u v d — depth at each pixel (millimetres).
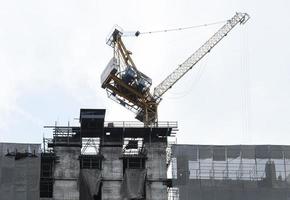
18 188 188875
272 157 197625
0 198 187250
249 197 193625
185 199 192875
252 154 198000
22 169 191125
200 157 197625
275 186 194500
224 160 197500
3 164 190750
